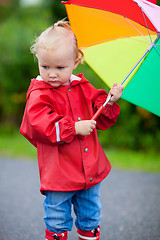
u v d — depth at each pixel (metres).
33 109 2.54
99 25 2.88
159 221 4.22
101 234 3.81
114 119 2.82
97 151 2.70
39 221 4.22
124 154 8.82
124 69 2.82
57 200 2.62
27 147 9.72
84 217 2.76
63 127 2.50
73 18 2.87
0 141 10.73
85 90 2.76
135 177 6.54
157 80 2.75
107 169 2.81
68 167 2.60
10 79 12.27
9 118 13.44
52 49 2.49
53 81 2.58
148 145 9.27
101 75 2.85
